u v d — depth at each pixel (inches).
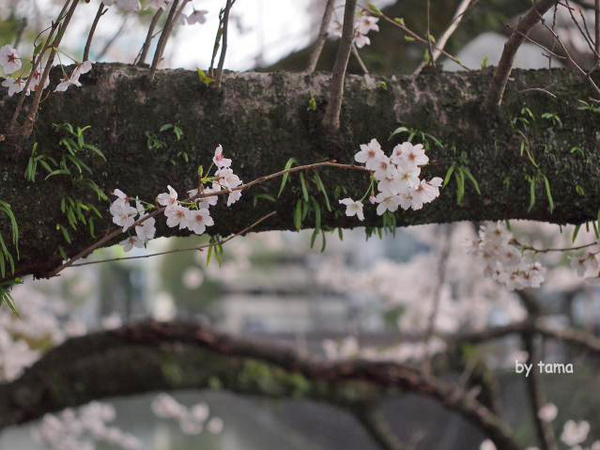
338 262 339.3
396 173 54.6
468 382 183.6
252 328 914.7
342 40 57.4
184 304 1030.4
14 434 633.6
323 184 62.7
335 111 60.8
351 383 174.2
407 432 446.0
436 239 277.1
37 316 233.0
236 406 916.6
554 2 57.4
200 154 61.3
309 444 626.2
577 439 261.7
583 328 327.3
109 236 59.2
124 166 60.7
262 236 433.7
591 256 70.9
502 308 297.3
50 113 59.8
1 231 59.4
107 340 143.5
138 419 814.5
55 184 60.0
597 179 65.7
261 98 62.7
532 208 67.1
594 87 61.3
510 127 64.6
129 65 62.8
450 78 65.8
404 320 296.2
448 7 123.9
